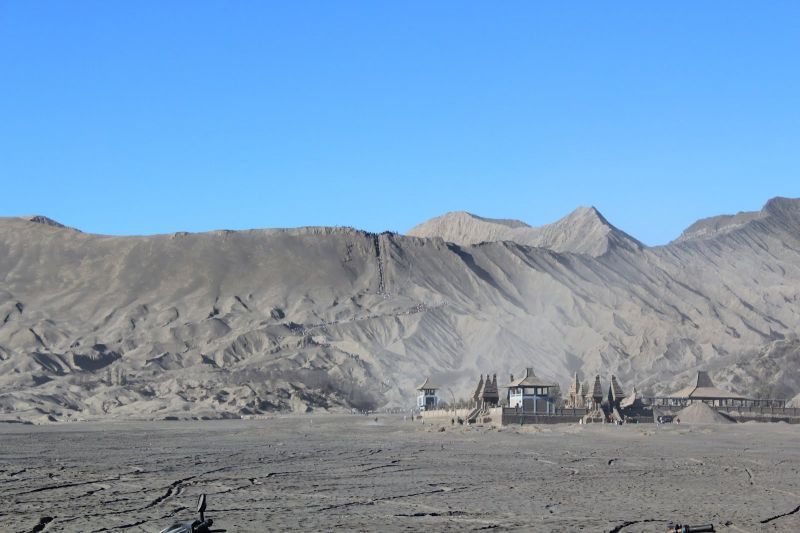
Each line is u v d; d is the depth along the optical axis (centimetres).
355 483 5138
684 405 17125
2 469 5844
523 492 4762
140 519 3600
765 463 6938
